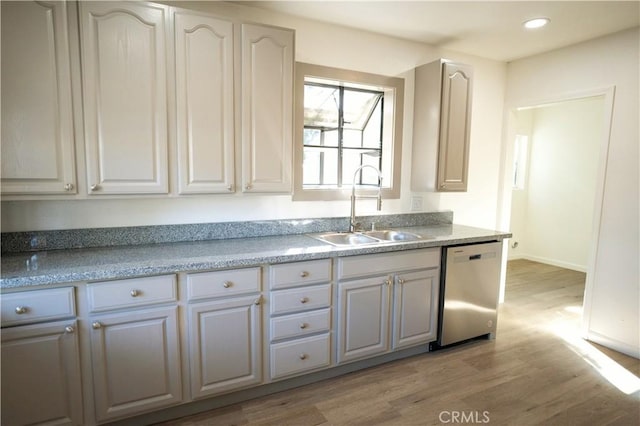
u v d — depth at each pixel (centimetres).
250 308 210
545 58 337
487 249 294
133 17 190
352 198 292
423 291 270
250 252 218
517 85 362
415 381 245
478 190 370
